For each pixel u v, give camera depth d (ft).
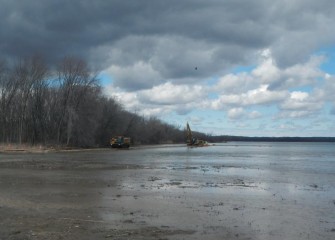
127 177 98.27
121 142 360.48
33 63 306.14
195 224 42.91
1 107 296.71
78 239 35.58
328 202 60.23
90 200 58.80
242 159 208.03
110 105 382.63
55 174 103.19
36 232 37.88
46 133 310.24
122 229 39.78
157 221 44.09
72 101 313.94
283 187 81.05
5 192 66.39
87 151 285.23
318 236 38.55
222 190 73.82
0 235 36.55
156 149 369.50
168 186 79.20
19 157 190.80
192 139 501.97
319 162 185.88
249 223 43.88
